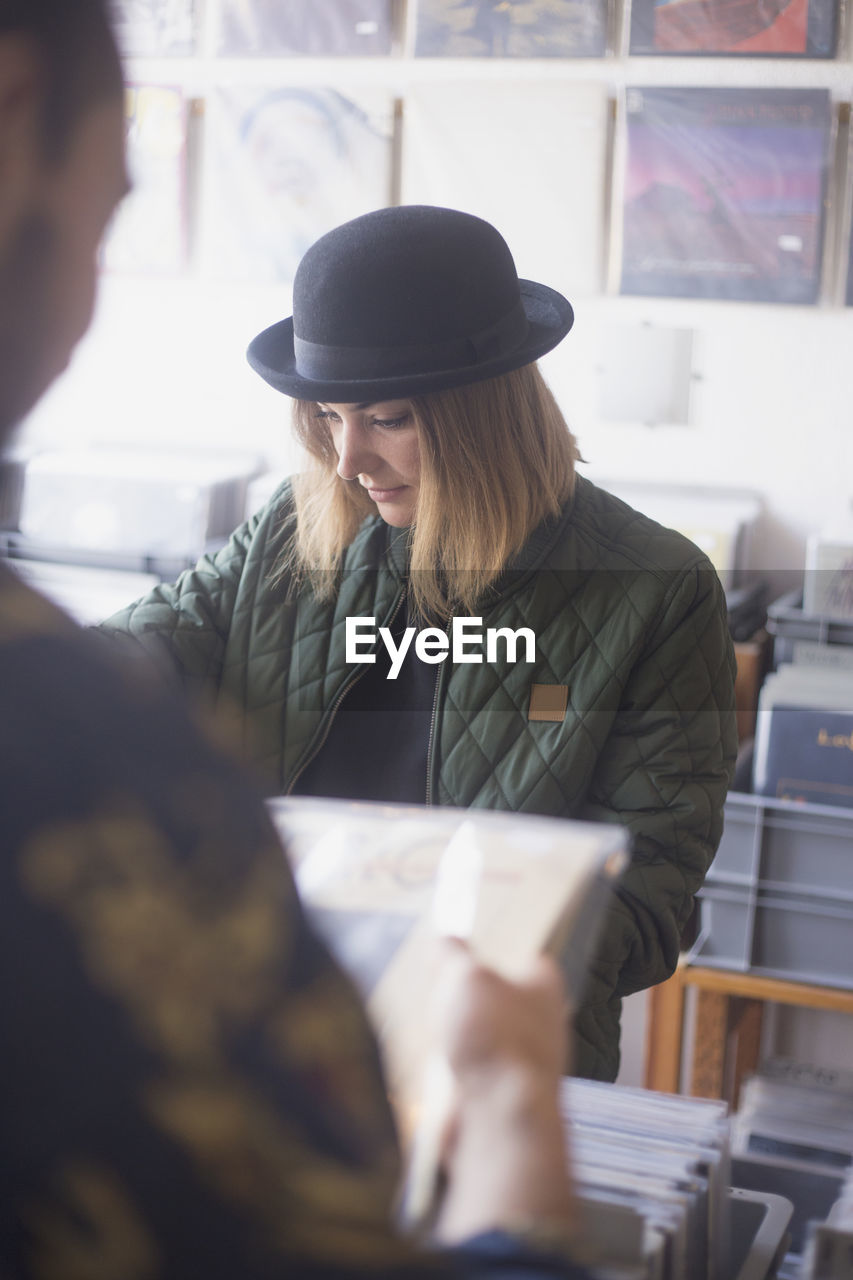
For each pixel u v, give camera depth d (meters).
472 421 1.42
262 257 3.34
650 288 3.11
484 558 1.45
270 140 3.29
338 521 1.56
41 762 0.33
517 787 1.46
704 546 2.82
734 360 3.11
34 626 0.35
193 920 0.33
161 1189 0.32
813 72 2.97
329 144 3.26
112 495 2.96
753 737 2.74
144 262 3.40
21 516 3.00
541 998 0.50
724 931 2.38
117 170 0.37
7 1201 0.31
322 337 1.40
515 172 3.16
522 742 1.47
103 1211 0.31
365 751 1.55
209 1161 0.32
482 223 1.44
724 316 3.10
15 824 0.32
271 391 3.42
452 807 1.49
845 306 3.02
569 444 1.55
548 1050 0.48
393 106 3.23
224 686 1.59
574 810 1.46
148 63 3.33
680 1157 0.81
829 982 2.33
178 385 3.46
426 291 1.37
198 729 0.37
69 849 0.32
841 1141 1.93
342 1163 0.34
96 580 2.92
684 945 2.28
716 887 2.37
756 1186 1.46
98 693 0.35
